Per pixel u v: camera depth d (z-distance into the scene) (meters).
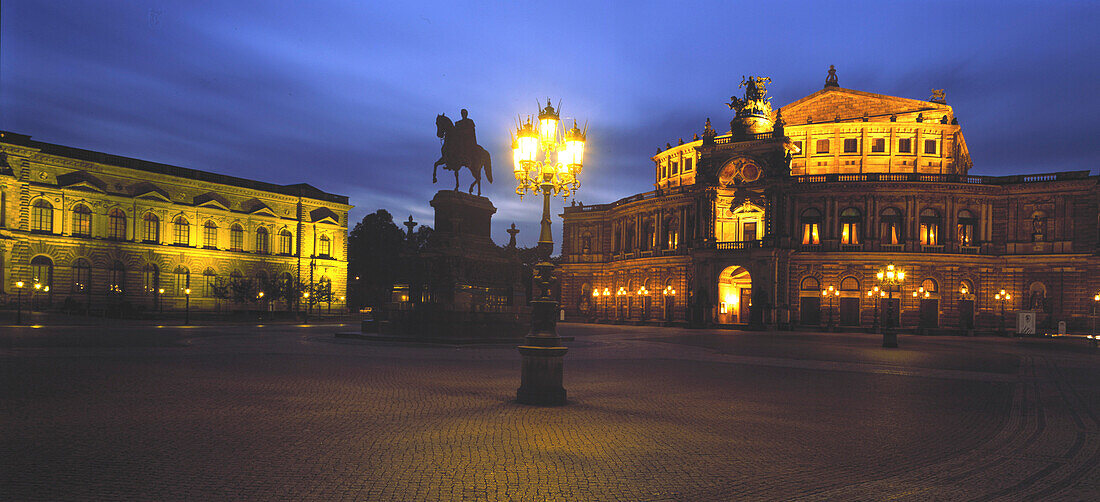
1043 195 77.12
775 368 29.03
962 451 13.01
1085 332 73.75
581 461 11.59
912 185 78.38
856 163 87.38
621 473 10.92
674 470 11.17
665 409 17.22
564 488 10.04
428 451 12.04
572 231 106.38
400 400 17.73
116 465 10.72
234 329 56.19
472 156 40.88
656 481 10.52
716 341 50.59
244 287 95.12
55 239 82.62
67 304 79.69
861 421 16.03
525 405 17.33
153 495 9.28
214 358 28.08
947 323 77.94
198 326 62.44
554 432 13.92
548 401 17.56
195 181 96.25
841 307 79.94
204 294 96.62
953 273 78.44
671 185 100.31
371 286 124.69
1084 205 74.94
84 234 85.62
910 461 12.16
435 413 15.87
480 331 38.81
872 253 78.50
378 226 127.00
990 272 78.75
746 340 52.88
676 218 91.38
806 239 81.94
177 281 94.19
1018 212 78.50
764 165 81.31
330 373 23.42
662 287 91.81
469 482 10.20
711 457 12.12
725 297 88.81
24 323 59.22
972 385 23.77
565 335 55.62
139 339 39.91
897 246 78.69
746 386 22.36
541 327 17.86
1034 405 19.05
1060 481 10.98
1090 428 15.55
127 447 11.90
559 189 19.88
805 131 89.50
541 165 19.50
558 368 17.72
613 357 32.97
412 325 39.31
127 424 13.84
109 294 87.06
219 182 99.06
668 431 14.31
